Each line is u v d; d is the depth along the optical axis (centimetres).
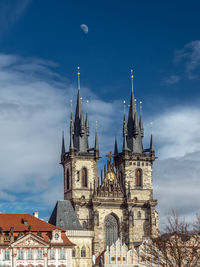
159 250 15375
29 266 17500
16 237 17700
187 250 14675
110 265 19425
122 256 19550
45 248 17750
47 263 17712
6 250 17400
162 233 15738
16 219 18350
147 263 16325
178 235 14425
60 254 17950
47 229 18238
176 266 14162
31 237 17662
